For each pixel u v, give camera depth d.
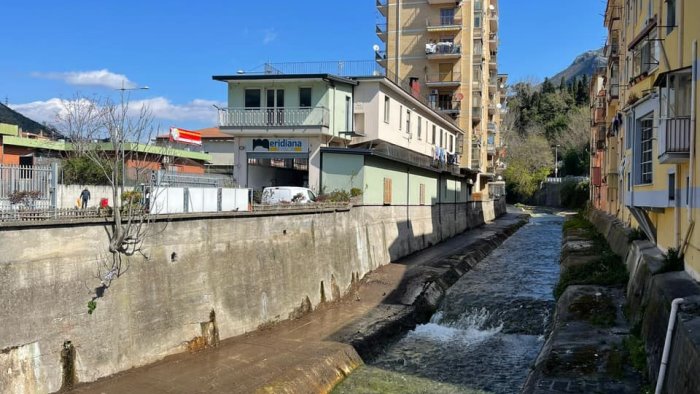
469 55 55.19
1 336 10.02
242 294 16.16
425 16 56.31
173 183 18.59
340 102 29.25
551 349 13.40
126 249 12.60
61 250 11.23
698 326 9.22
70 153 26.86
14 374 10.20
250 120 28.30
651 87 17.95
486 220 60.69
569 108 117.00
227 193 16.52
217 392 11.73
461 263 29.81
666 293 11.73
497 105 73.94
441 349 17.06
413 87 46.44
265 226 17.44
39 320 10.71
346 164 26.94
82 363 11.52
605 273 21.08
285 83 28.36
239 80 28.22
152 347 13.20
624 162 23.45
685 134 13.84
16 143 32.56
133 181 19.89
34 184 11.94
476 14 57.16
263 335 16.39
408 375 14.80
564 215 76.69
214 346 14.91
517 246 40.81
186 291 14.23
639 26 23.45
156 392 11.57
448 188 43.69
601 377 11.64
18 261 10.41
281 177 32.25
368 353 16.06
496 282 25.97
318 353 14.74
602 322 15.41
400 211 32.00
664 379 10.05
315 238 20.50
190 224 14.46
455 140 52.44
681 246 14.59
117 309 12.38
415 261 30.03
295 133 27.73
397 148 32.44
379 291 22.94
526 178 101.06
